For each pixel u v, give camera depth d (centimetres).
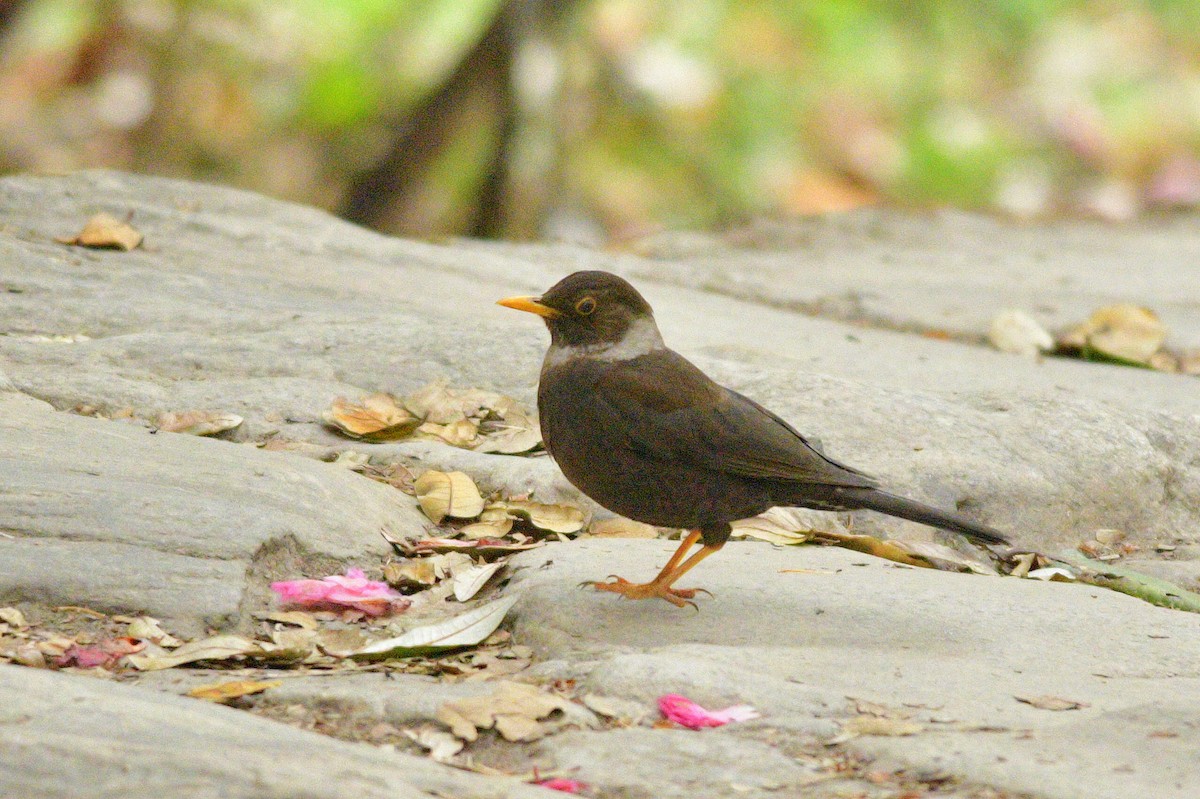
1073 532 1084
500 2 2381
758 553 949
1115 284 1950
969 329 1650
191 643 770
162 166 2653
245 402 1120
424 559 919
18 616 773
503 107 2386
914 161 2877
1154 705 693
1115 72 3067
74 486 876
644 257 2028
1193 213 2734
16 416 997
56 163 2619
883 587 877
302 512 919
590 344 885
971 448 1117
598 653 775
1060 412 1191
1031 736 661
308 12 2734
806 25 2934
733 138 2773
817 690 704
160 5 2684
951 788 610
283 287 1418
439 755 650
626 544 944
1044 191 2875
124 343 1202
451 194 2442
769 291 1753
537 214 2408
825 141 2847
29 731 566
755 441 852
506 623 838
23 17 2681
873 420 1134
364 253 1593
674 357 886
